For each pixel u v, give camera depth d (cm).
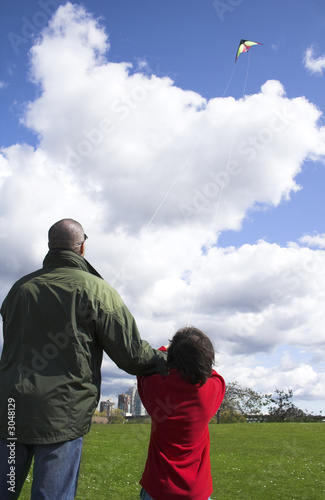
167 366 289
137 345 282
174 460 269
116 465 920
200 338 284
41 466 250
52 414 252
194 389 274
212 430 1978
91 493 664
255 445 1429
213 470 945
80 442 265
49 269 293
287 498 698
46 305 274
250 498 696
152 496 263
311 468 987
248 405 3391
